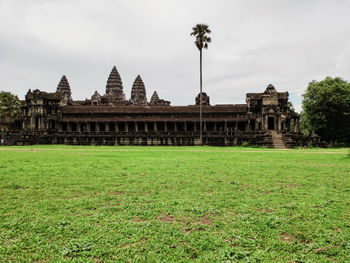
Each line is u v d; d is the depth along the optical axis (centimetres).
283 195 1095
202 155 3506
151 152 4162
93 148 5800
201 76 7200
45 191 1165
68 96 15700
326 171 1839
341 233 694
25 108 9250
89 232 694
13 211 866
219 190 1191
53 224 746
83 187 1251
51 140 8594
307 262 552
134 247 611
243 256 576
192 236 668
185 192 1147
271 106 7819
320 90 7650
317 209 894
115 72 16888
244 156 3362
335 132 7769
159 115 8850
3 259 557
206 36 7081
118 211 877
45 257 570
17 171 1769
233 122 8800
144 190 1191
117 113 8869
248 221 775
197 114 8731
